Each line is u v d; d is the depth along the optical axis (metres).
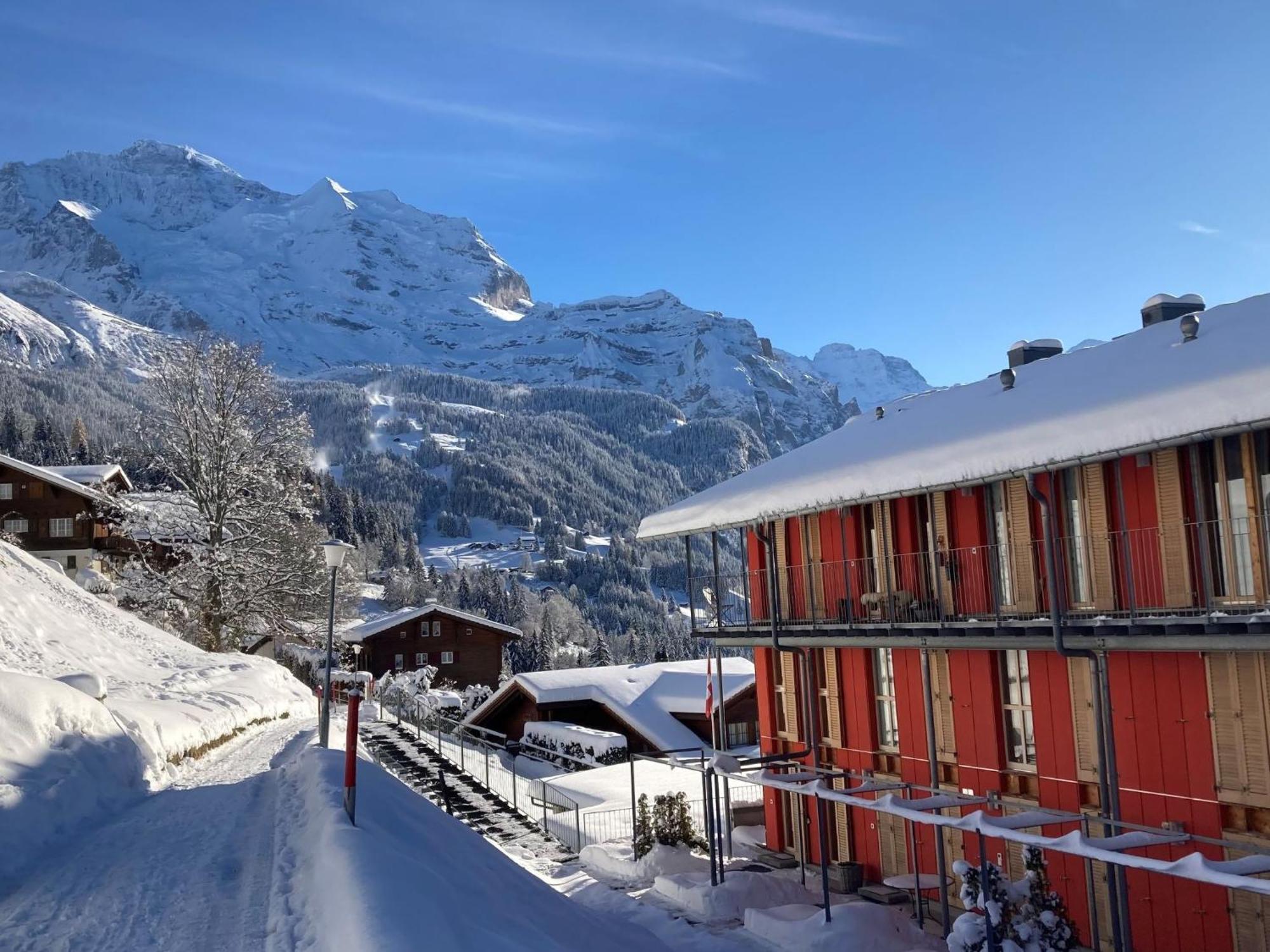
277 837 10.79
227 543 38.19
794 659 22.64
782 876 20.06
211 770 17.72
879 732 20.03
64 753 12.56
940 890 15.07
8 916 7.96
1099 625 13.20
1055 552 14.16
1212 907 12.84
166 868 9.45
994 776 16.70
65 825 10.96
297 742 23.80
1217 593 13.21
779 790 22.64
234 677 30.34
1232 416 10.75
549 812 26.14
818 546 21.75
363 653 61.81
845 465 18.09
